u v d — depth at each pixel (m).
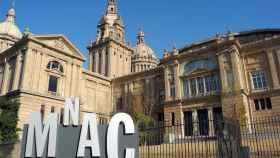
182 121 47.06
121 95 66.00
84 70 61.09
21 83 47.38
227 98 42.81
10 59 54.06
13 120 39.91
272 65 43.19
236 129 19.55
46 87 51.16
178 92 49.53
